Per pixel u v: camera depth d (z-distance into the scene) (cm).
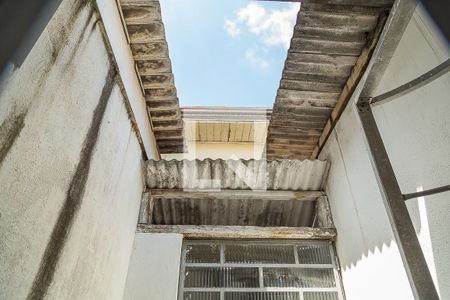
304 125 404
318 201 425
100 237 250
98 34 239
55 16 169
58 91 175
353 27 283
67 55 186
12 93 130
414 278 133
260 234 385
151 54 335
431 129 204
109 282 276
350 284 335
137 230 373
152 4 286
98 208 243
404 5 152
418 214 213
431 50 201
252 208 473
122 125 307
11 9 89
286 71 330
